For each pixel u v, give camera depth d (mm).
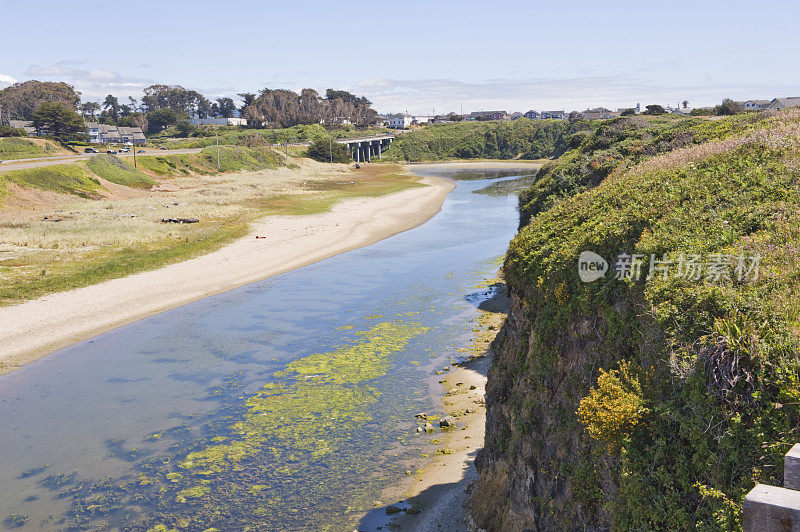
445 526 12992
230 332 28016
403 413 19125
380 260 44156
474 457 15852
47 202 69438
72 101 199750
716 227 11227
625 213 14164
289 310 31516
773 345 7105
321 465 16125
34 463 16438
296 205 75000
